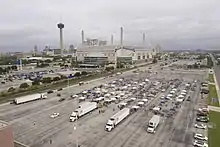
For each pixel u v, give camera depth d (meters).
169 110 63.28
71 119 53.25
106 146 39.81
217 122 52.94
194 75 144.75
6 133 30.39
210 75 144.25
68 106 67.06
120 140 42.50
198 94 85.50
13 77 130.62
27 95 77.31
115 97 77.25
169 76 139.88
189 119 55.53
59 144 40.56
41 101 73.56
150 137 44.09
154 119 49.97
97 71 161.62
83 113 57.62
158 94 85.94
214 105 68.56
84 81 117.62
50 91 87.00
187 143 41.44
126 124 51.69
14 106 66.69
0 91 87.19
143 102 70.31
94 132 46.53
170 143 41.38
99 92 86.44
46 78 110.31
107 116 57.56
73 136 44.28
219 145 40.19
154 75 145.25
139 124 51.75
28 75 138.38
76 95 79.81
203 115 57.19
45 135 44.72
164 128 49.34
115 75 145.12
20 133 45.59
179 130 48.09
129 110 60.00
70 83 108.88
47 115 57.94
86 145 40.16
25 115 57.75
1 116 56.62
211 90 92.31
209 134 45.56
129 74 151.38
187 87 99.94
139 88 97.69
